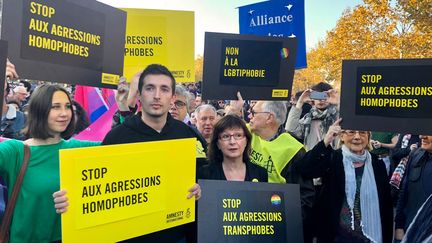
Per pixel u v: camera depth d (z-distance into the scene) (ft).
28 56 7.55
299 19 14.38
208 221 8.34
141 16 11.85
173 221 7.91
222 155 9.42
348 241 9.59
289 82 10.79
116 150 7.03
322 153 9.62
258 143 11.10
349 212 9.65
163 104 8.56
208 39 10.23
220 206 8.46
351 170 9.86
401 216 10.10
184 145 7.98
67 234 6.51
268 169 10.59
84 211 6.69
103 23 8.84
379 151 17.70
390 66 9.01
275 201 8.69
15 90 18.45
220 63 10.34
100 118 14.19
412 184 9.71
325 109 15.65
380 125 9.14
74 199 6.57
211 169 9.29
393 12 68.03
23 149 7.86
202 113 13.01
